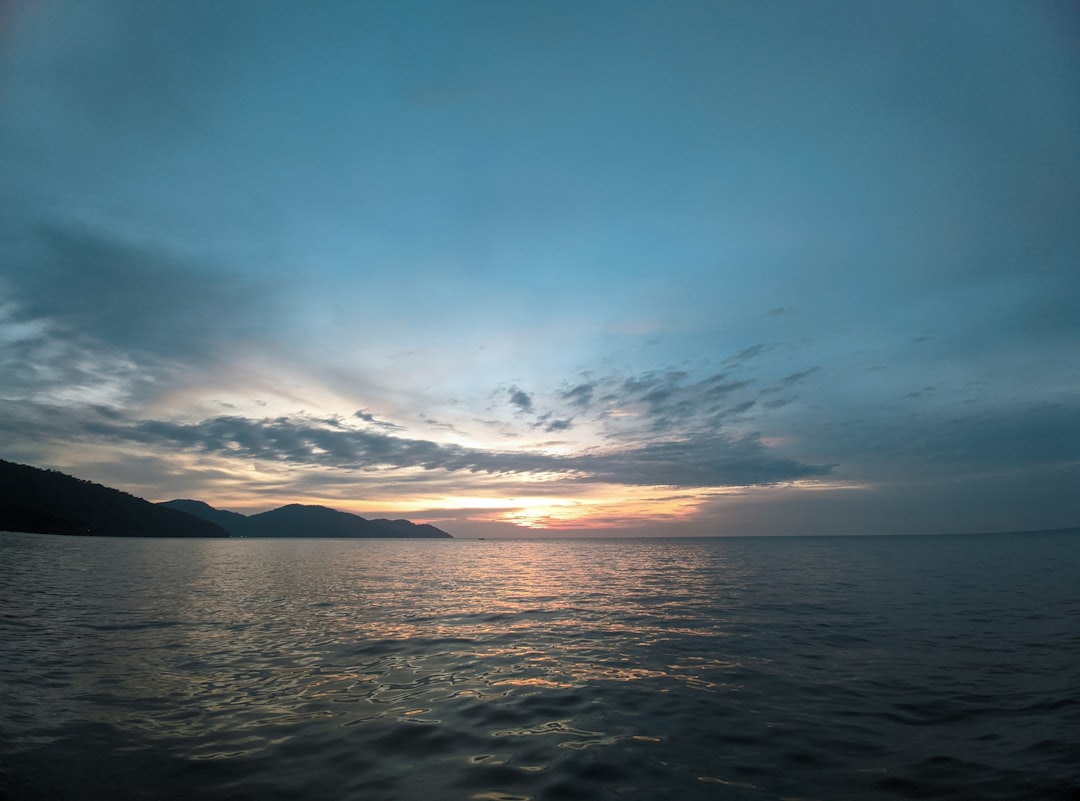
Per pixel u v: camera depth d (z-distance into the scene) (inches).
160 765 297.0
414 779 281.4
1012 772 288.4
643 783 277.0
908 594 1050.7
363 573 1699.1
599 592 1139.9
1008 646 584.7
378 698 416.8
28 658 520.1
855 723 363.6
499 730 350.6
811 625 718.5
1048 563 1861.5
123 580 1305.4
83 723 356.5
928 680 462.6
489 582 1386.6
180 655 549.6
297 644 609.0
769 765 299.7
